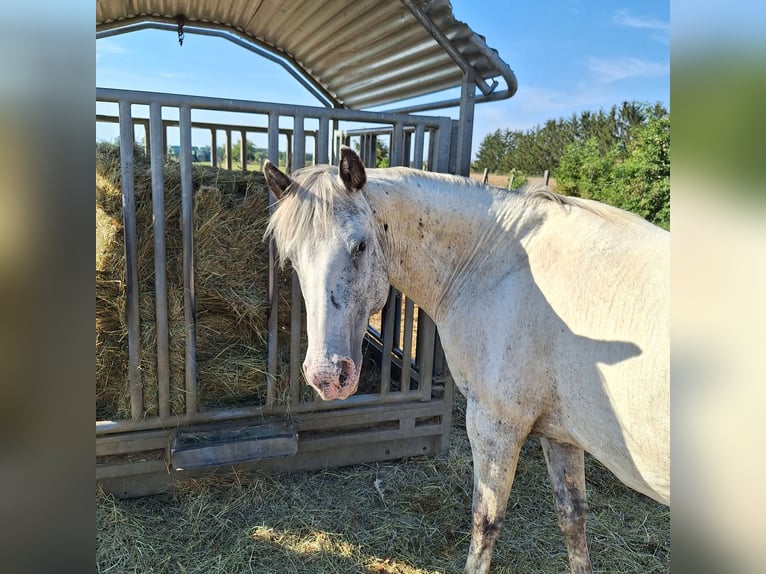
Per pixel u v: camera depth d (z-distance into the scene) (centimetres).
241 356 263
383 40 333
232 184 256
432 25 263
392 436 287
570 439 163
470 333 174
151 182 232
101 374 246
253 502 250
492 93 281
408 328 282
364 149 405
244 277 256
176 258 245
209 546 221
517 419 162
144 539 222
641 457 133
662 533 239
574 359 145
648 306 132
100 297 239
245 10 382
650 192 1084
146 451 251
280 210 158
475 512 176
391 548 224
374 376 337
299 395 269
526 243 167
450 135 273
